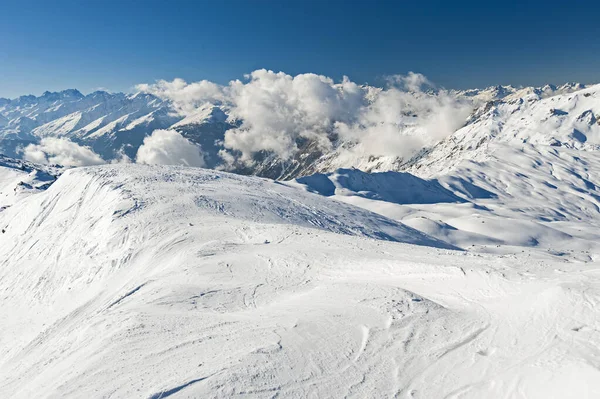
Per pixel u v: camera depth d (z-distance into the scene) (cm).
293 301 1759
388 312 1445
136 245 3712
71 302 3284
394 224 7225
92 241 4162
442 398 950
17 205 6719
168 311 1659
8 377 1486
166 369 1075
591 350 995
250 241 3422
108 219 4331
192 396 927
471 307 1520
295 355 1137
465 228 10806
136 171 6544
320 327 1338
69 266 3922
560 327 1155
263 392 955
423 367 1084
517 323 1265
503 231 10406
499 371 1019
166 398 924
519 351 1093
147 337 1327
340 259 2558
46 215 5628
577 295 1287
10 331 3077
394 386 1002
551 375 937
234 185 6619
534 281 1623
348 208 7238
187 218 4278
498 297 1564
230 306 1783
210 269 2527
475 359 1099
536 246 9662
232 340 1257
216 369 1045
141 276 3019
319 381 1013
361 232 5656
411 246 3177
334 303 1612
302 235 3491
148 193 5103
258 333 1308
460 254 2769
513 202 19475
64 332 1980
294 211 5653
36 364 1472
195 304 1802
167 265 2992
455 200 18375
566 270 1808
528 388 921
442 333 1277
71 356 1336
